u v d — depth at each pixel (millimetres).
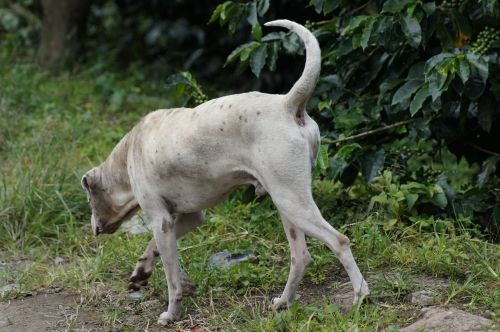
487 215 9242
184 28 17062
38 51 16719
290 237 7215
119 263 8938
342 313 7141
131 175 7641
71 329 7492
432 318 6629
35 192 10312
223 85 16594
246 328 7000
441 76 8062
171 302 7449
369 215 8914
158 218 7457
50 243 9828
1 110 13445
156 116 7547
